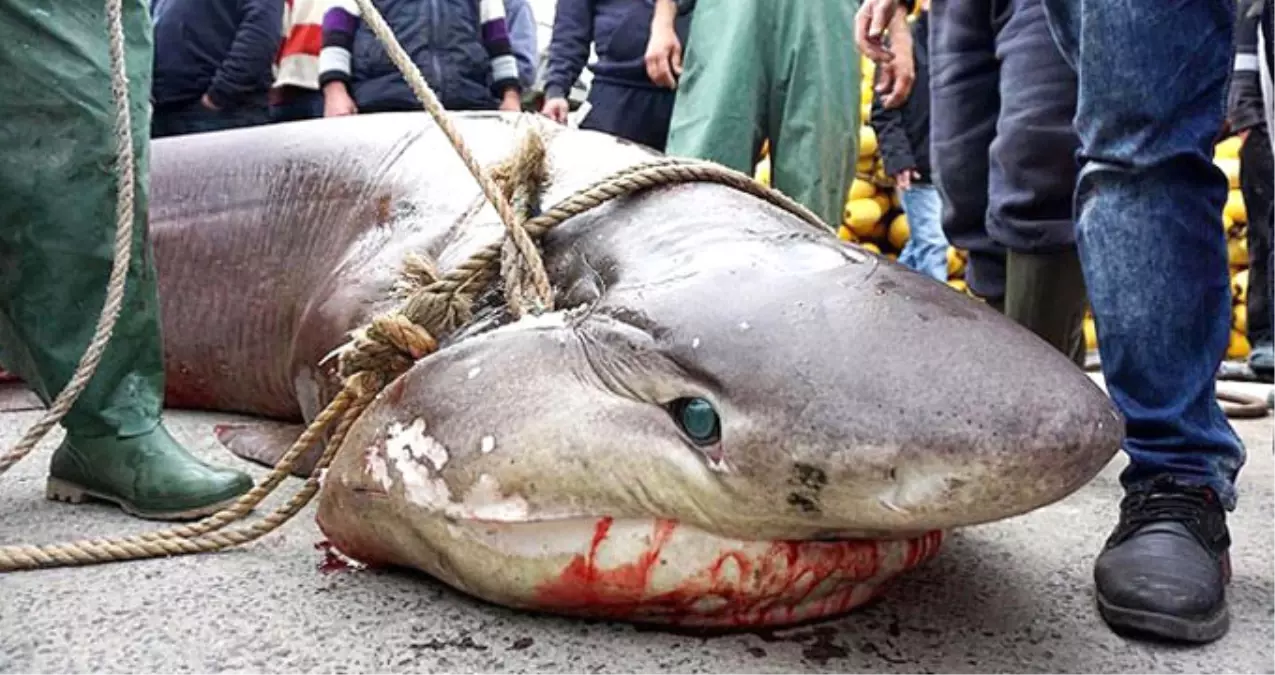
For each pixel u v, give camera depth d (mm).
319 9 5840
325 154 2873
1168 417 1921
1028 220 3135
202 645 1644
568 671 1571
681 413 1587
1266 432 4012
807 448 1447
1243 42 5336
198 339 3146
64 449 2381
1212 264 1949
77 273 2191
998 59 3314
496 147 2549
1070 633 1771
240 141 3129
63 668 1568
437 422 1767
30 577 1899
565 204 1981
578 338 1729
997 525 2367
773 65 3895
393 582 1903
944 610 1844
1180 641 1736
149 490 2268
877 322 1516
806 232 1846
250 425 3066
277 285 2912
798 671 1590
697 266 1734
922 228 7734
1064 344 3338
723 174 2027
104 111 2168
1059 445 1384
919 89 7324
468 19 5305
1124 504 1959
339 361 2074
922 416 1402
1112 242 1962
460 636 1684
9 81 2092
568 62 5289
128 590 1848
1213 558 1843
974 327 1515
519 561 1671
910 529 1497
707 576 1610
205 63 5438
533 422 1658
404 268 2059
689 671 1577
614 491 1604
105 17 2178
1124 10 1893
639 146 2443
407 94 5160
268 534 2158
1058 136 3023
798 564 1624
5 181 2119
